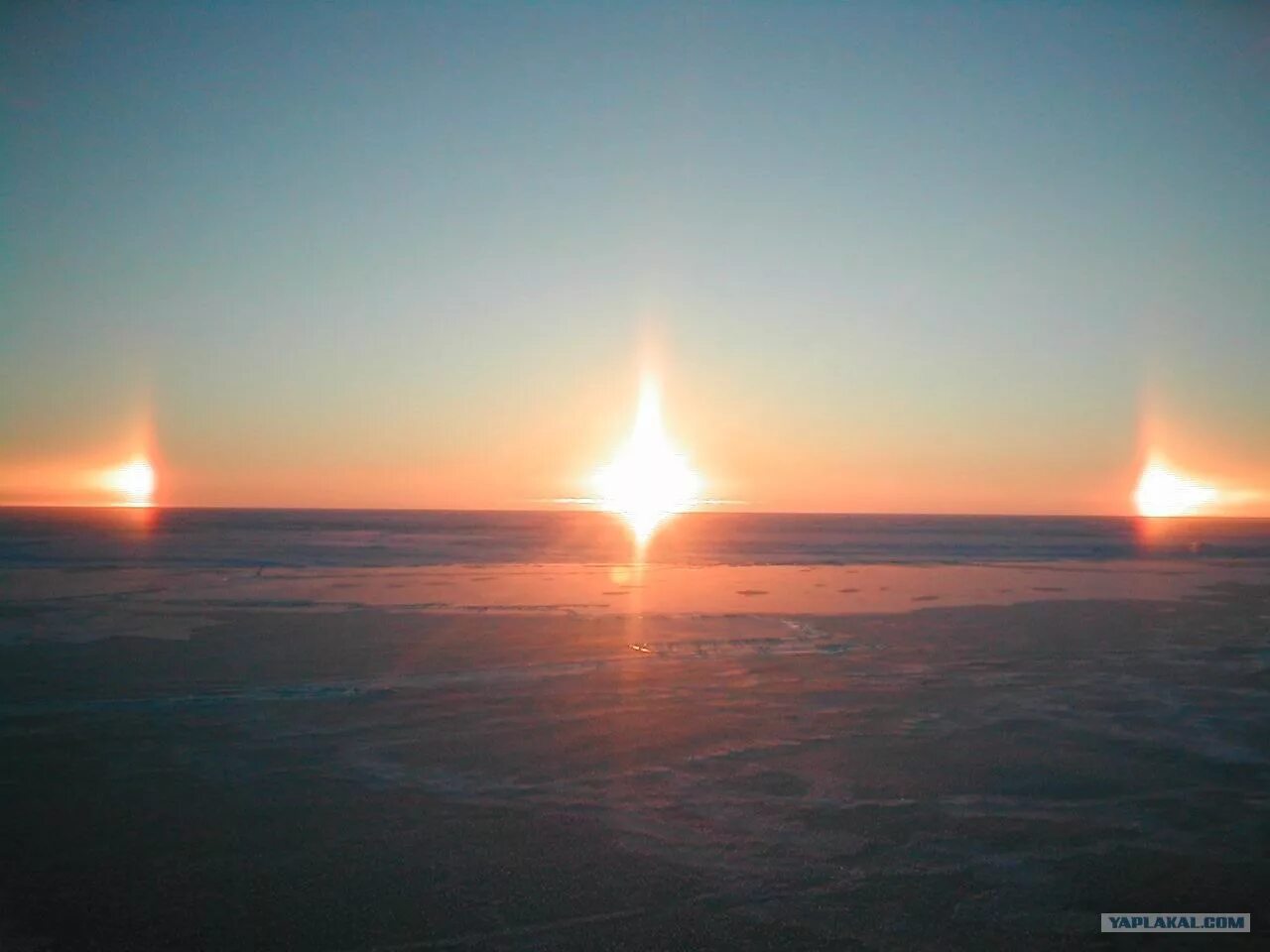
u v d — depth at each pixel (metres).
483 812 8.37
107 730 11.06
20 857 7.32
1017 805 8.59
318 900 6.59
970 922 6.34
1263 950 5.98
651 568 34.66
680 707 12.31
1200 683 13.93
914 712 12.08
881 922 6.32
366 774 9.41
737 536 68.06
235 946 5.96
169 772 9.48
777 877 7.04
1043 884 6.93
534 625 19.44
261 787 9.01
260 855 7.38
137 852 7.43
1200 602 24.33
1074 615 21.50
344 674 14.33
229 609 21.78
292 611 21.45
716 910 6.48
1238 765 9.87
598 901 6.61
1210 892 6.81
